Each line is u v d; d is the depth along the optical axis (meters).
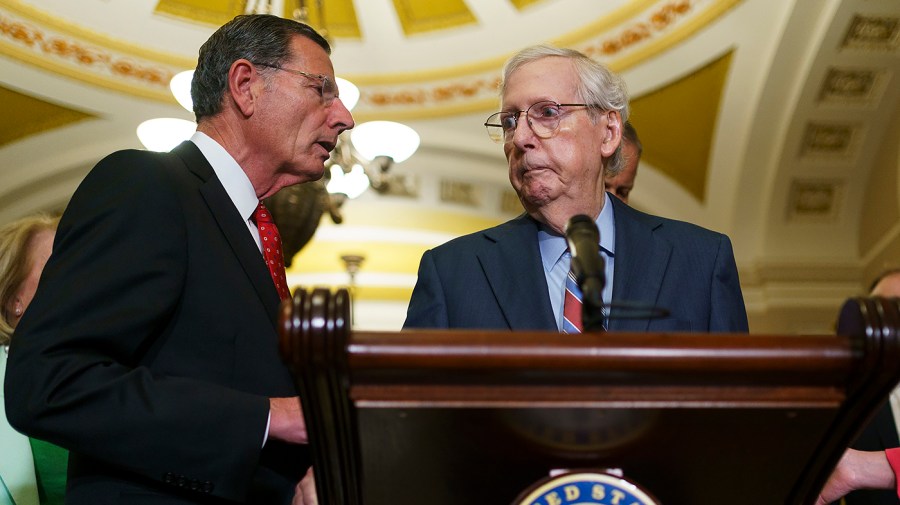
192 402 1.60
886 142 8.06
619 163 2.29
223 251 1.88
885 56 7.27
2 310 2.54
